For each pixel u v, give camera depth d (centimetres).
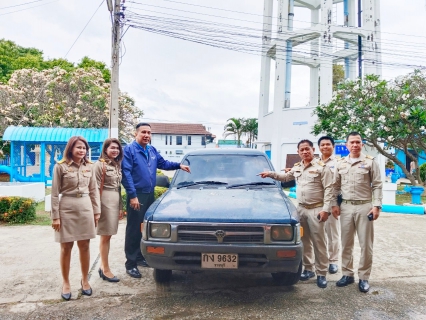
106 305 383
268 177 494
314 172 442
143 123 493
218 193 443
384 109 1236
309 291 423
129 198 461
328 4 1770
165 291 421
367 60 1761
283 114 1984
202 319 350
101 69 2983
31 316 359
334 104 1416
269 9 1991
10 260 542
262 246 357
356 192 430
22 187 995
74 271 491
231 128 3962
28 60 2955
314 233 437
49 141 1577
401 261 545
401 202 1234
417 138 1341
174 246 363
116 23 1088
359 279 431
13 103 2056
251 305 382
